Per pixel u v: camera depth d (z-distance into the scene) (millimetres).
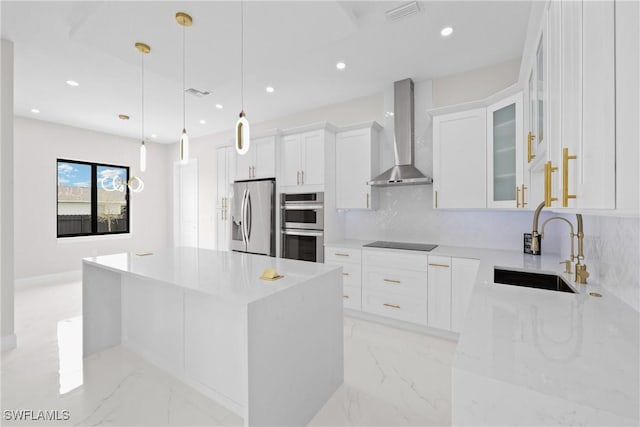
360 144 3439
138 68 2891
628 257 1178
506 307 1164
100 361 2254
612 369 710
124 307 2486
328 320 1882
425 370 2178
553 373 695
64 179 4926
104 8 1672
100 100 3754
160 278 1710
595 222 1564
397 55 2709
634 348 817
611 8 642
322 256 3434
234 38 1987
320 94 3609
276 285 1569
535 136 1720
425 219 3334
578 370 707
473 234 3064
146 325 2293
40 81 3174
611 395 610
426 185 3324
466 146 2697
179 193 6145
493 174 2551
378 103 3600
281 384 1501
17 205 4348
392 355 2393
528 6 2053
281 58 2254
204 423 1634
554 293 1349
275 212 3801
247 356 1318
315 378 1754
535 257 2492
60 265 4750
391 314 2932
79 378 2033
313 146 3521
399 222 3502
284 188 3781
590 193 744
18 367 2160
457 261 2578
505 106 2416
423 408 1773
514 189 2383
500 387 670
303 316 1663
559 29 1019
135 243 5758
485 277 1681
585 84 773
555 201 1057
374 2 2010
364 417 1701
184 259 2295
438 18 2180
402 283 2871
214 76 2541
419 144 3283
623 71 604
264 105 3969
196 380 1940
